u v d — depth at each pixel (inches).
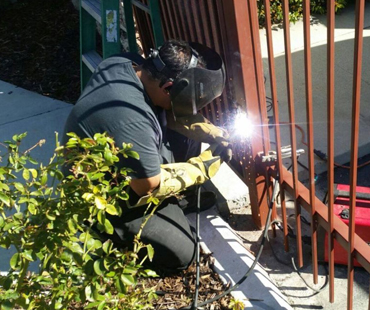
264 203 112.3
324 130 148.6
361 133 146.5
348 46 189.2
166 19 129.5
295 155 92.0
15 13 247.6
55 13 243.6
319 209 93.7
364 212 99.0
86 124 90.4
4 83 198.8
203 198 120.0
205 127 106.7
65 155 70.7
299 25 202.7
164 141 111.0
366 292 102.9
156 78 89.2
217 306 98.4
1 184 64.1
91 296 66.4
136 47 150.6
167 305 100.0
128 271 66.1
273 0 200.8
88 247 66.9
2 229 65.8
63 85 193.8
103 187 67.2
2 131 170.2
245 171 110.2
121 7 169.5
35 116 176.6
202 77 86.9
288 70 84.3
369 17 206.7
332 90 75.2
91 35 154.0
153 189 92.1
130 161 88.0
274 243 114.0
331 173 82.3
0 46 224.2
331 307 100.3
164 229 102.6
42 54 215.2
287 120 154.8
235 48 94.4
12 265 63.4
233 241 111.9
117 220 101.3
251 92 97.7
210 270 106.7
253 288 101.7
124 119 88.0
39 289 69.5
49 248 63.6
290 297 102.8
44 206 66.6
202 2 103.4
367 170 137.9
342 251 103.5
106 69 95.3
